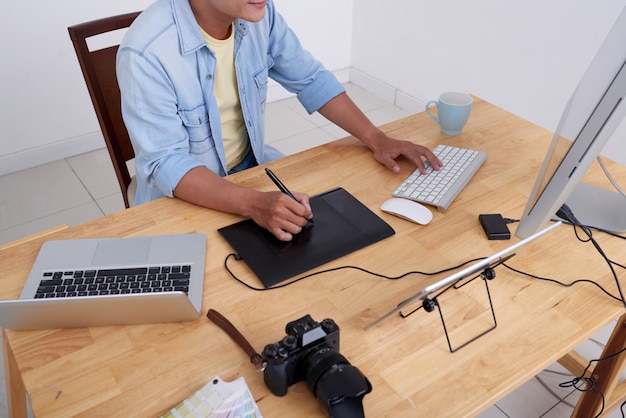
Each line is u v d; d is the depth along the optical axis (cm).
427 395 82
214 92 137
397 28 298
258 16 118
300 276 102
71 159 272
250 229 112
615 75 82
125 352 88
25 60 244
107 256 104
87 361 87
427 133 146
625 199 121
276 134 294
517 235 100
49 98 257
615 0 198
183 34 122
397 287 100
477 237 112
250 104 143
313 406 81
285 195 111
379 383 84
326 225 113
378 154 134
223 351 89
